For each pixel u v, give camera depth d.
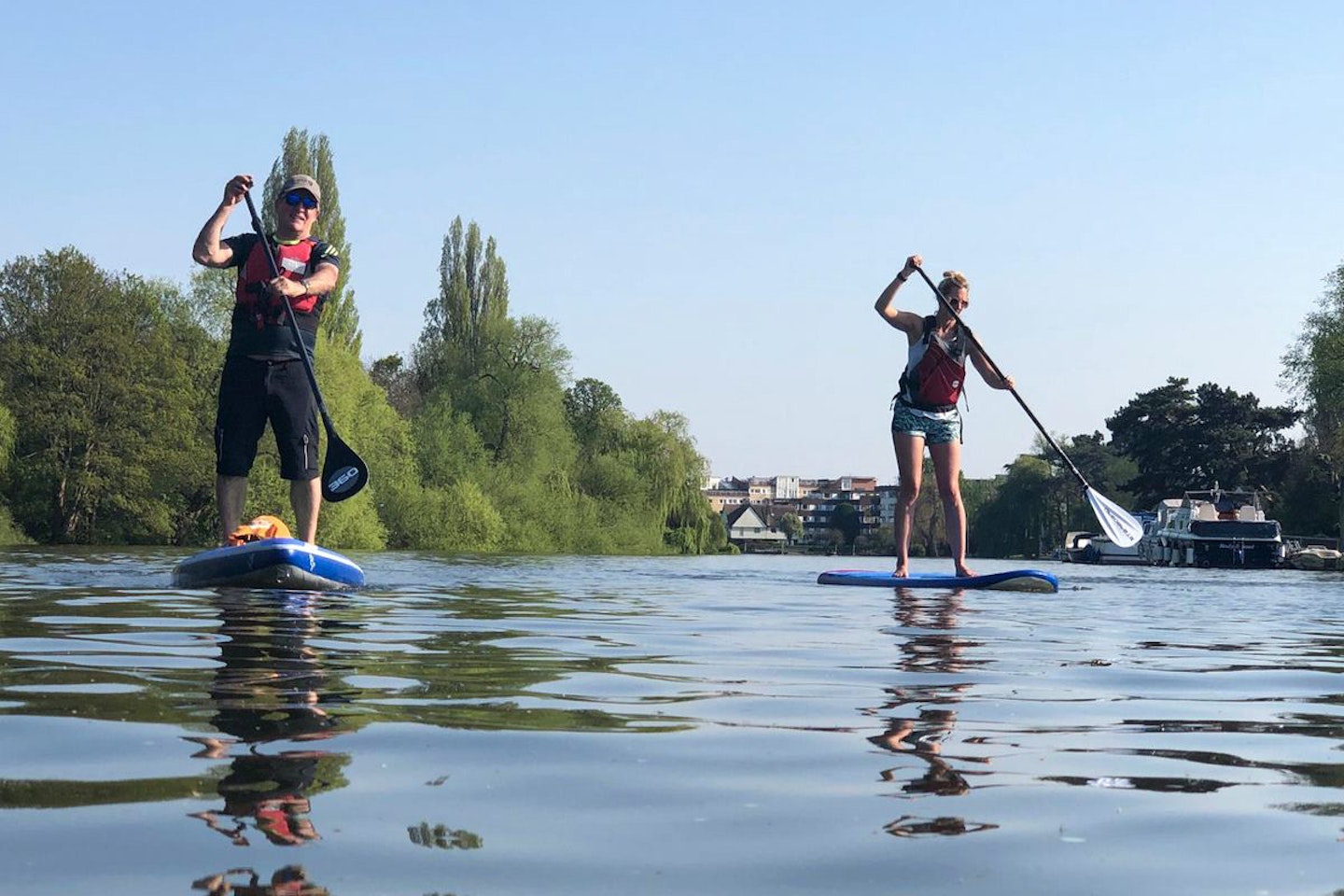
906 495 10.33
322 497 8.28
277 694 3.11
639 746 2.54
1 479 41.81
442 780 2.19
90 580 8.74
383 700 3.07
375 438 44.06
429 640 4.62
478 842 1.80
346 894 1.55
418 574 12.13
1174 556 43.09
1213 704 3.36
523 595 8.18
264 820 1.88
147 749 2.38
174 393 43.78
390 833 1.83
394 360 89.31
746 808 2.04
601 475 53.69
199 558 7.77
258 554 7.56
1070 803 2.11
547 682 3.48
